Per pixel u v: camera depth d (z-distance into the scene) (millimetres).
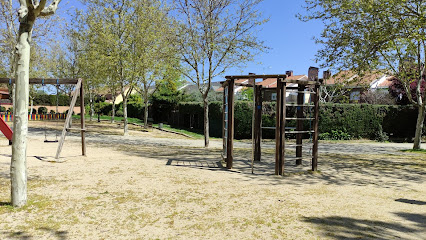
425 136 25750
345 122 25219
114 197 5594
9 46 18328
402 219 4656
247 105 25141
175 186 6551
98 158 10250
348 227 4270
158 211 4871
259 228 4195
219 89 51000
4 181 6383
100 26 19281
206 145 16391
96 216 4578
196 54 15766
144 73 20484
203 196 5789
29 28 4727
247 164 10000
